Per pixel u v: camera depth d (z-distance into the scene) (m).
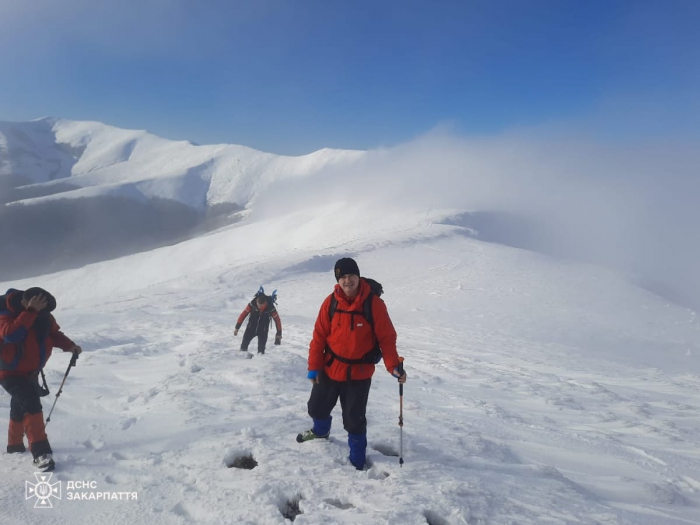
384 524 3.19
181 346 11.91
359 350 4.18
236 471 4.04
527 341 17.45
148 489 3.81
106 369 8.68
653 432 6.27
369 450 4.60
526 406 7.58
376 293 4.40
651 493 4.20
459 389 8.43
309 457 4.31
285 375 7.42
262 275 33.88
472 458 4.63
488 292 28.34
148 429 5.27
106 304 24.20
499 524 3.33
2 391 6.49
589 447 5.41
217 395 6.48
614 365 13.95
